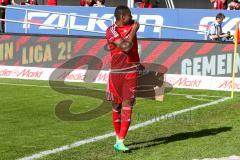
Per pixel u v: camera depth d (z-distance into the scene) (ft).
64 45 97.35
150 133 55.31
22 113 65.98
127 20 46.57
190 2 135.23
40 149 48.29
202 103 75.51
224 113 67.00
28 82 95.45
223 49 89.15
